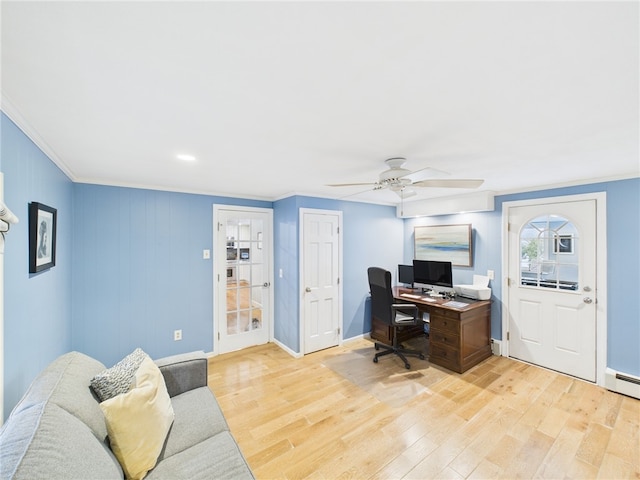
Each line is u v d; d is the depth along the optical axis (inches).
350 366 126.7
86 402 47.6
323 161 86.1
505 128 61.6
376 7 29.5
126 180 112.8
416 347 150.3
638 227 101.4
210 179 111.3
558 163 88.7
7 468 29.8
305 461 71.3
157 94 47.0
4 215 42.9
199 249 135.6
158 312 124.9
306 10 29.9
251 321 153.2
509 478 66.2
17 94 46.5
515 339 133.3
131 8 29.2
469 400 98.0
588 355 112.1
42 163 70.2
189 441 55.7
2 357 47.3
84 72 40.6
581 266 114.4
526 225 130.6
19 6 28.5
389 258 178.1
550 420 86.9
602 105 51.1
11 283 52.9
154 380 57.9
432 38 34.0
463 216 153.3
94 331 110.9
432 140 68.6
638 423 85.4
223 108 52.1
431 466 69.6
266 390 105.7
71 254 104.1
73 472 33.7
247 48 35.7
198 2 28.5
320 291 147.1
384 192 139.3
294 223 140.5
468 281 150.9
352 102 50.1
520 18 31.1
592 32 32.9
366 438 79.3
